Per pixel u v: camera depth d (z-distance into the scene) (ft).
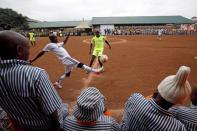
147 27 133.59
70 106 12.80
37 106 4.67
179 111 5.71
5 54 4.45
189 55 33.68
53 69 24.59
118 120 10.77
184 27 113.19
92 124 5.01
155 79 18.84
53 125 5.26
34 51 44.86
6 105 4.81
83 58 33.45
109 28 128.47
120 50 43.32
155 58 31.24
